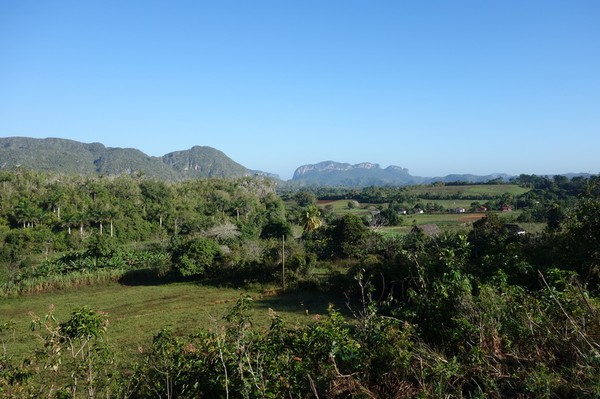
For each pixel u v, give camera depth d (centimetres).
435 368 375
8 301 2848
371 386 396
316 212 3781
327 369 394
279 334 459
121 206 5881
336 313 484
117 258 3803
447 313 498
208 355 414
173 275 3453
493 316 471
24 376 487
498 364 387
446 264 763
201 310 2366
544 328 434
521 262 848
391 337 448
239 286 2995
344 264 3234
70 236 4969
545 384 337
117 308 2520
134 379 478
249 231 5097
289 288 2738
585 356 355
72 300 2809
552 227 1385
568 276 621
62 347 498
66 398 448
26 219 4878
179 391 413
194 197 7044
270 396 351
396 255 2011
